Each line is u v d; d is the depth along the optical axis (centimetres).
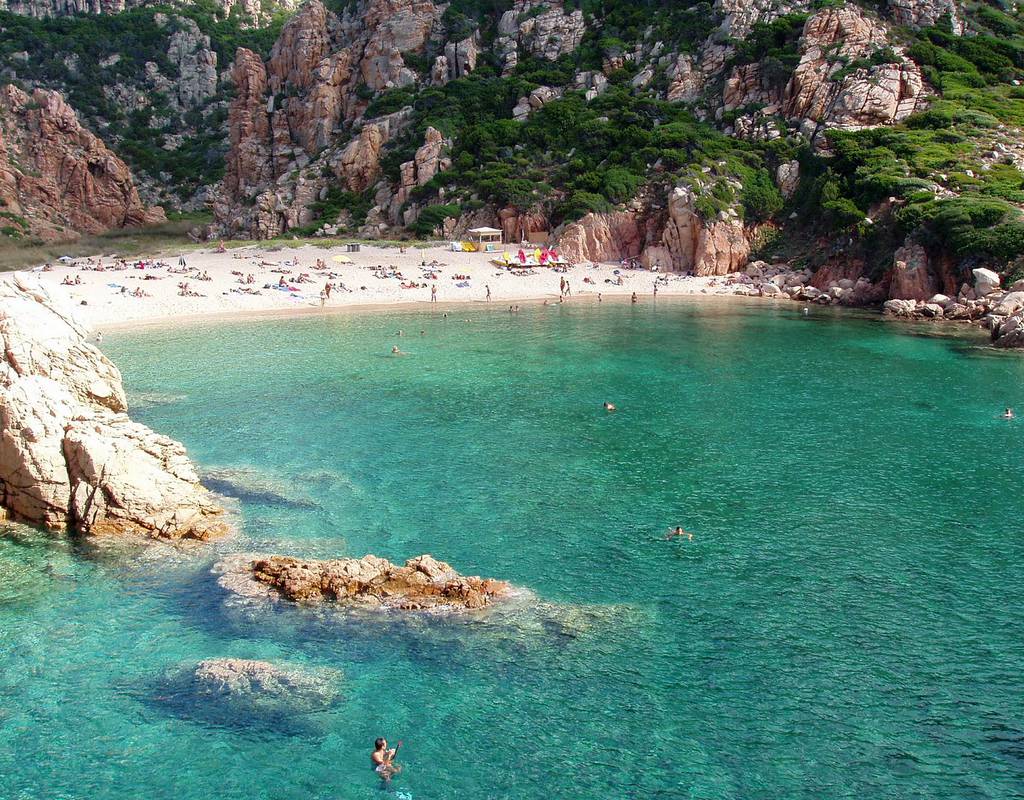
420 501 3803
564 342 7406
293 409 5209
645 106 13662
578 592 3008
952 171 10281
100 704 2392
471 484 4016
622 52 15288
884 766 2164
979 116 11544
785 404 5378
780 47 13725
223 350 6975
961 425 4919
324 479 4050
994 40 13625
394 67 16300
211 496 3797
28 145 16488
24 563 3191
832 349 7081
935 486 3988
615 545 3378
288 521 3572
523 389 5741
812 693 2452
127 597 2947
